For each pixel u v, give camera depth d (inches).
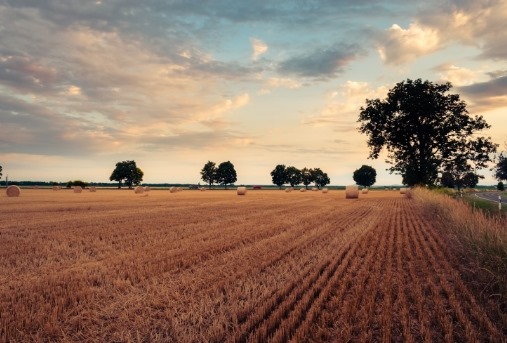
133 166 5526.6
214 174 5984.3
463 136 1873.8
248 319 207.6
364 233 549.0
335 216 806.5
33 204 1149.1
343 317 216.8
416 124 1875.0
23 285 278.8
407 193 1849.2
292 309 231.6
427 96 1847.9
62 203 1208.8
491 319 216.1
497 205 1075.9
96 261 360.5
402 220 739.4
